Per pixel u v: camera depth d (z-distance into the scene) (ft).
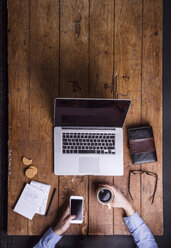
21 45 4.04
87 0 4.09
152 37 4.12
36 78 4.08
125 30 4.11
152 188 4.08
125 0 4.11
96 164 3.94
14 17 4.02
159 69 4.14
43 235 3.93
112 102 3.46
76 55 4.12
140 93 4.14
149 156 3.99
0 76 4.92
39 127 4.07
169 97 4.97
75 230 4.01
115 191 3.90
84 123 3.92
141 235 3.88
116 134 3.98
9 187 3.99
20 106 4.05
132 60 4.13
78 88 4.12
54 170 3.93
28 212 3.97
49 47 4.09
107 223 4.03
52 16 4.07
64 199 4.04
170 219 4.97
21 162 4.03
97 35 4.11
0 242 4.84
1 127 4.95
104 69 4.13
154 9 4.11
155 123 4.13
